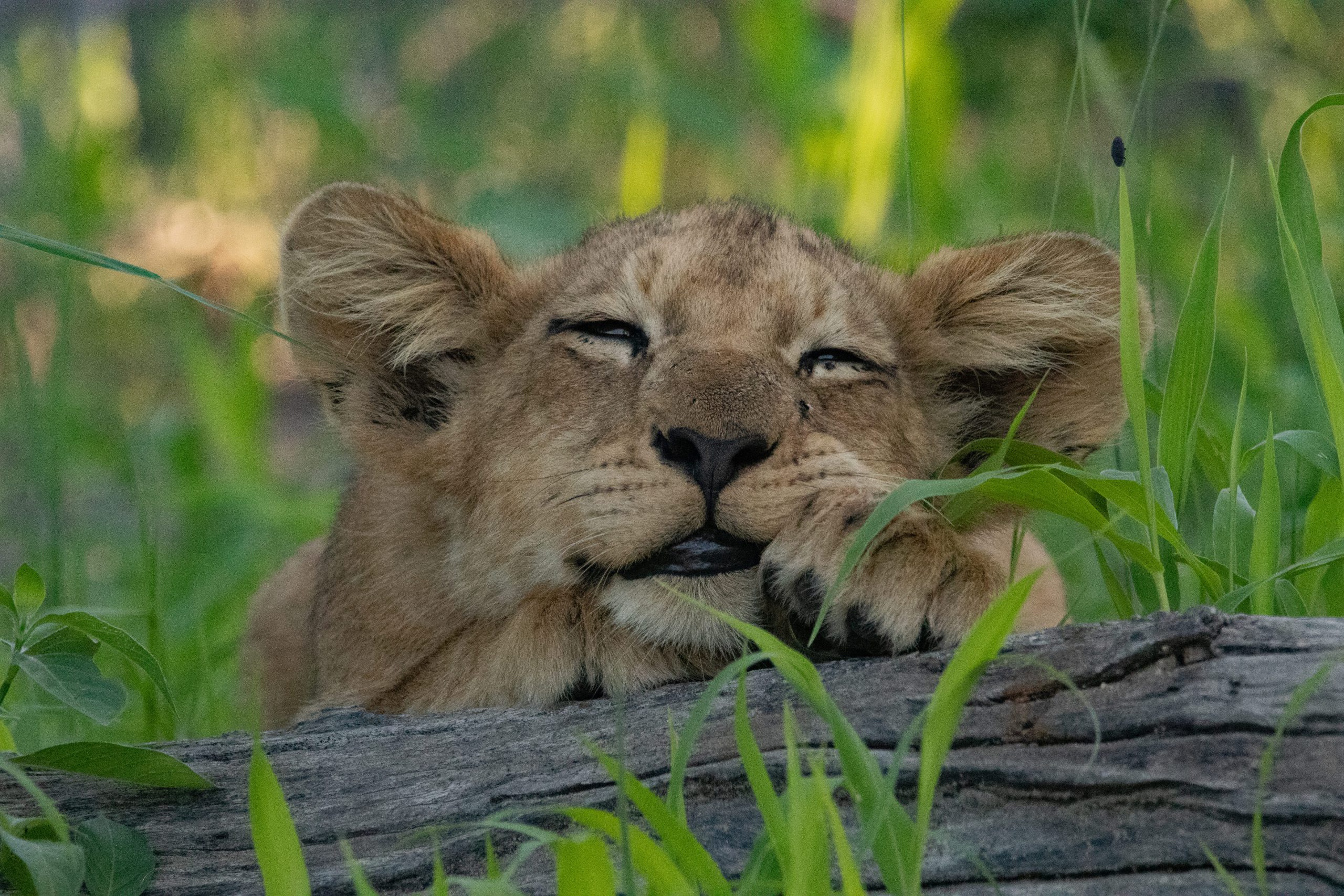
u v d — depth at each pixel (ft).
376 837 18.06
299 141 73.15
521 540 24.00
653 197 54.13
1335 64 54.54
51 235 59.31
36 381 54.39
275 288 29.63
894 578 19.04
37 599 19.29
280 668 34.19
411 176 72.13
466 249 27.48
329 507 40.50
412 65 82.84
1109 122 60.08
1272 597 19.89
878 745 16.83
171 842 18.28
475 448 25.64
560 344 24.68
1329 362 19.66
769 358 23.29
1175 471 21.42
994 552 24.89
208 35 76.89
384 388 27.73
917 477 25.13
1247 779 14.74
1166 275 41.83
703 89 67.62
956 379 27.91
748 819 17.02
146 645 35.42
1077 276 26.53
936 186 47.11
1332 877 14.07
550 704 21.83
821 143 52.54
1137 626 16.16
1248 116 57.26
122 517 49.57
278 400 61.36
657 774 17.74
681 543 21.76
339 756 19.12
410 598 26.17
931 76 46.52
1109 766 15.40
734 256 24.85
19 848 15.87
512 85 80.74
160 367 62.23
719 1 81.00
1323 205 48.52
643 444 22.18
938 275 27.12
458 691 23.82
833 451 22.15
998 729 16.16
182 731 29.81
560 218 62.44
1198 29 57.06
